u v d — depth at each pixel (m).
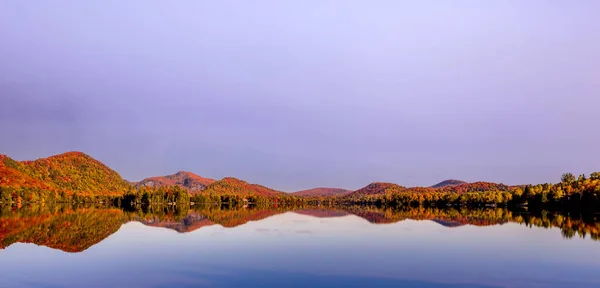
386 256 39.06
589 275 31.72
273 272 31.98
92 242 48.03
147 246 44.72
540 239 52.19
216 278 30.06
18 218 86.31
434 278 30.45
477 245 46.47
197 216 105.12
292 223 80.56
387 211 153.75
